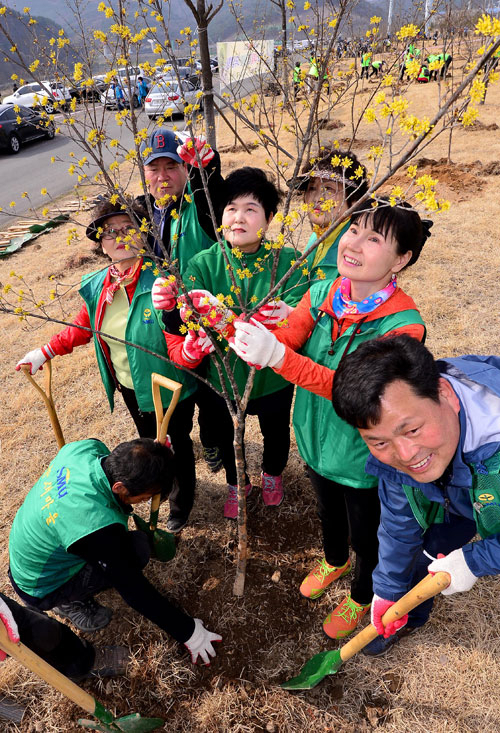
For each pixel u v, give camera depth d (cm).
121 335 212
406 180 662
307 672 196
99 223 197
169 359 180
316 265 181
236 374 211
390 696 192
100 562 170
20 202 887
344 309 158
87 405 351
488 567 129
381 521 160
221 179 214
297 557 243
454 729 182
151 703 196
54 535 175
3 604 142
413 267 479
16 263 601
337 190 158
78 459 185
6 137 1278
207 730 188
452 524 168
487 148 832
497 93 1285
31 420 342
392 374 103
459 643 204
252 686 198
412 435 107
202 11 233
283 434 240
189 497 248
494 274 458
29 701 196
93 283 217
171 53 130
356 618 207
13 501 282
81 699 162
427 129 92
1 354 412
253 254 188
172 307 170
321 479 185
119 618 222
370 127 962
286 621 218
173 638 212
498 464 116
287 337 172
